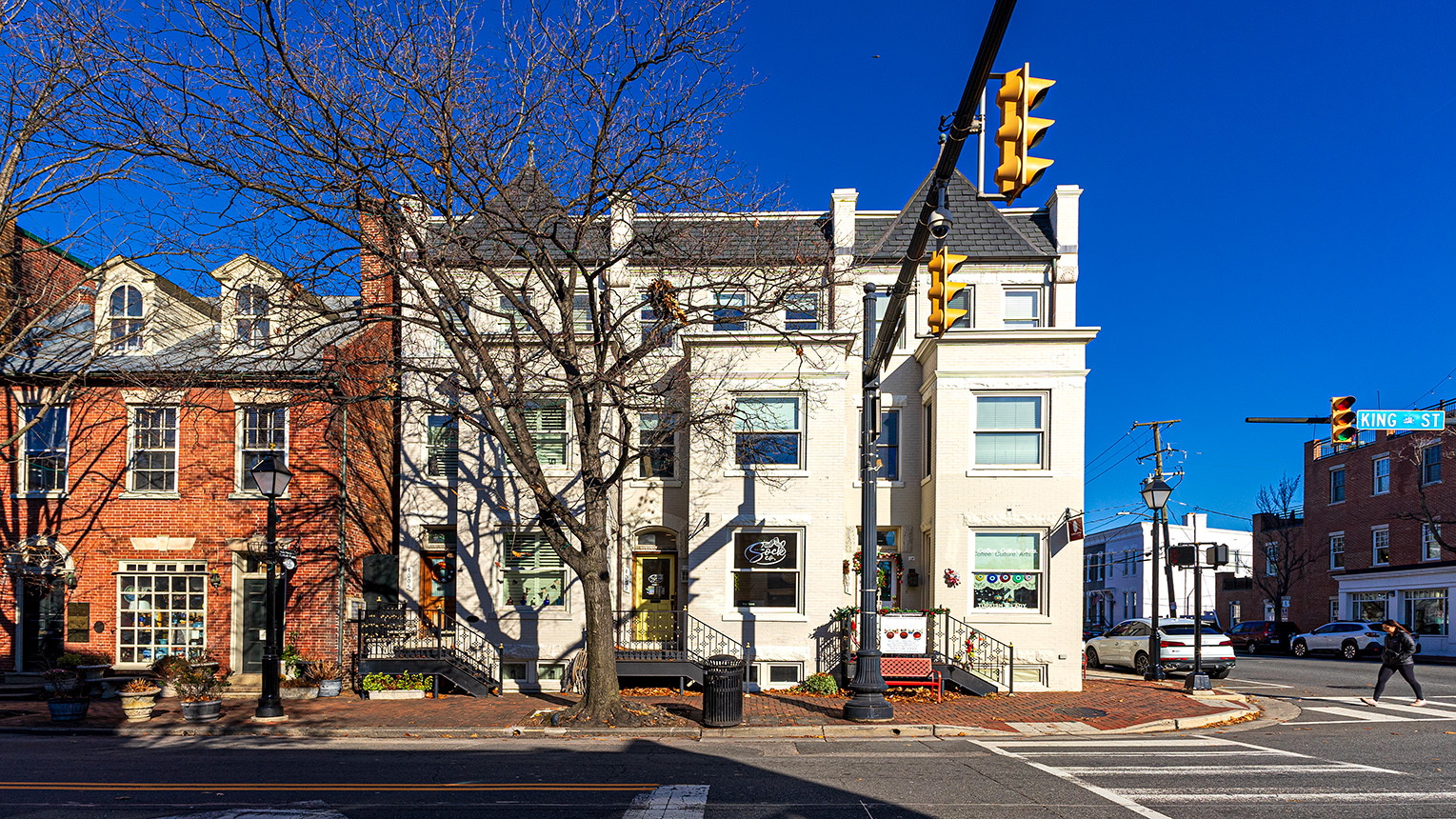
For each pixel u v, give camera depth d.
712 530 19.20
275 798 9.26
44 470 20.06
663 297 15.23
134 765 11.45
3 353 17.80
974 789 9.52
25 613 19.78
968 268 21.38
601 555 15.03
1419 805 8.60
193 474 19.86
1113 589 73.25
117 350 20.48
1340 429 18.09
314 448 19.73
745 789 9.59
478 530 19.81
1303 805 8.62
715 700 14.20
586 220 14.59
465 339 15.20
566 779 10.27
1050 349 19.45
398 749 12.72
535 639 19.48
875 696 14.61
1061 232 21.19
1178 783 9.73
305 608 19.39
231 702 17.62
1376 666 29.33
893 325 12.77
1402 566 38.34
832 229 21.41
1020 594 19.25
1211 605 66.25
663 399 17.58
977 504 19.30
